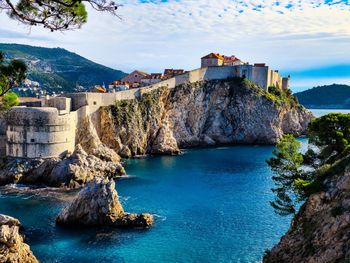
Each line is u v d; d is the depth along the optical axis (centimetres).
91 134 8994
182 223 4956
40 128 7581
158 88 11762
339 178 2872
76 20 1950
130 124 10400
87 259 3881
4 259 3412
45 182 7231
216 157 10344
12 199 6022
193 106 12788
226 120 13638
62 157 7838
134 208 5597
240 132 13612
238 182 7306
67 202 5862
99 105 9731
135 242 4316
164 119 12006
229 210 5525
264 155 10656
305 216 3017
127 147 10256
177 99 12338
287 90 16600
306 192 3108
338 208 2597
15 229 3669
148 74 16050
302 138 14738
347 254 2245
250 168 8688
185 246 4231
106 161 8500
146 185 7044
